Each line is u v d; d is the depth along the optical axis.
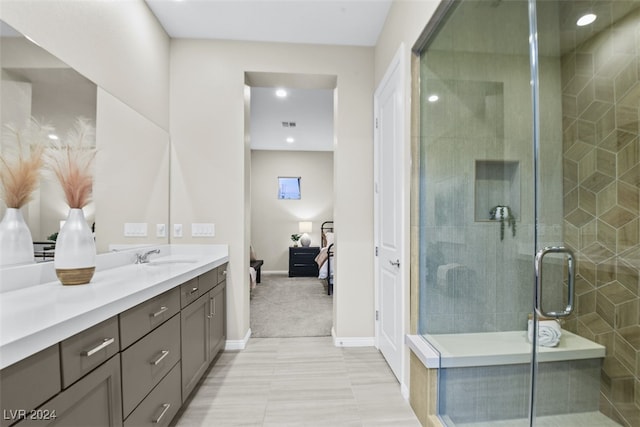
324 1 2.16
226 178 2.64
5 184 1.16
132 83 2.06
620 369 1.46
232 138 2.64
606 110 1.55
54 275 1.36
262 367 2.26
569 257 1.54
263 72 2.66
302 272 6.25
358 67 2.70
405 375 1.88
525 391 1.49
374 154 2.66
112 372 1.03
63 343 0.82
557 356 1.50
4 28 1.14
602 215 1.55
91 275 1.33
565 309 1.53
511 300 1.53
